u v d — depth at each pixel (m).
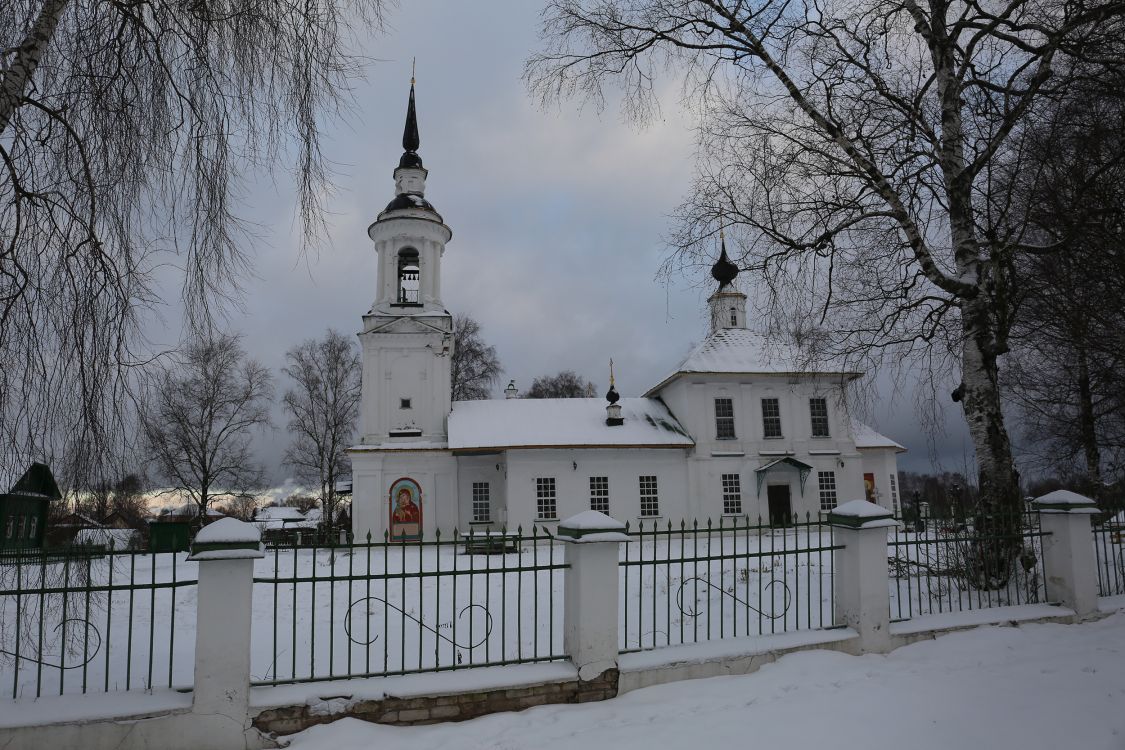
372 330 32.09
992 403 11.54
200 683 5.48
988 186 11.85
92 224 5.52
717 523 31.33
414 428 31.73
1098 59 10.36
